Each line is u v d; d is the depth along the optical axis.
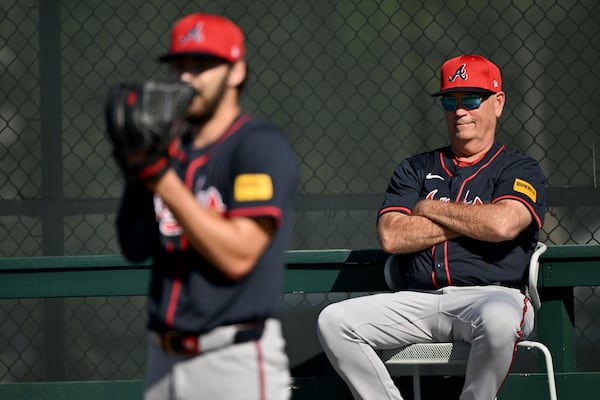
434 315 15.30
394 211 16.12
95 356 22.05
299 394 17.84
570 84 22.52
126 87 8.50
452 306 15.20
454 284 15.45
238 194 8.89
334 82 22.53
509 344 14.42
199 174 9.26
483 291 15.27
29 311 21.98
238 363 9.20
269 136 9.12
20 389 17.84
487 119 16.08
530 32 22.50
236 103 9.61
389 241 15.71
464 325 14.96
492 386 14.64
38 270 17.56
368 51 22.52
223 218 8.98
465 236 15.46
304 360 20.11
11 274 17.56
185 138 9.66
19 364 21.94
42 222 22.12
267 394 9.34
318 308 21.30
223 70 9.32
